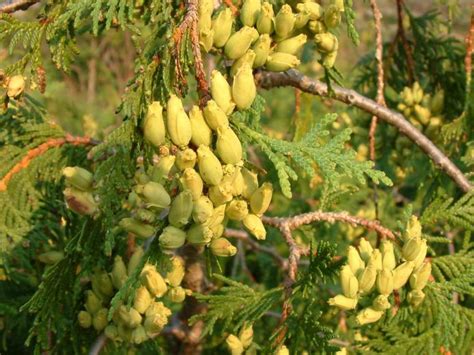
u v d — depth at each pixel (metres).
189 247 0.32
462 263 0.31
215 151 0.25
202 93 0.25
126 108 0.26
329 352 0.27
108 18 0.28
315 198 0.48
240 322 0.28
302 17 0.28
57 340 0.29
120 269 0.29
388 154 0.43
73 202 0.27
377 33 0.35
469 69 0.36
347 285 0.27
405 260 0.29
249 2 0.27
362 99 0.34
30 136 0.32
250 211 0.26
